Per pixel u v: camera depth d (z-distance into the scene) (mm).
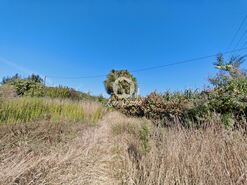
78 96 16734
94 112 9539
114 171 3498
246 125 3955
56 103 8898
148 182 2857
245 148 3072
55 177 2881
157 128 4523
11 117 6457
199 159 2945
